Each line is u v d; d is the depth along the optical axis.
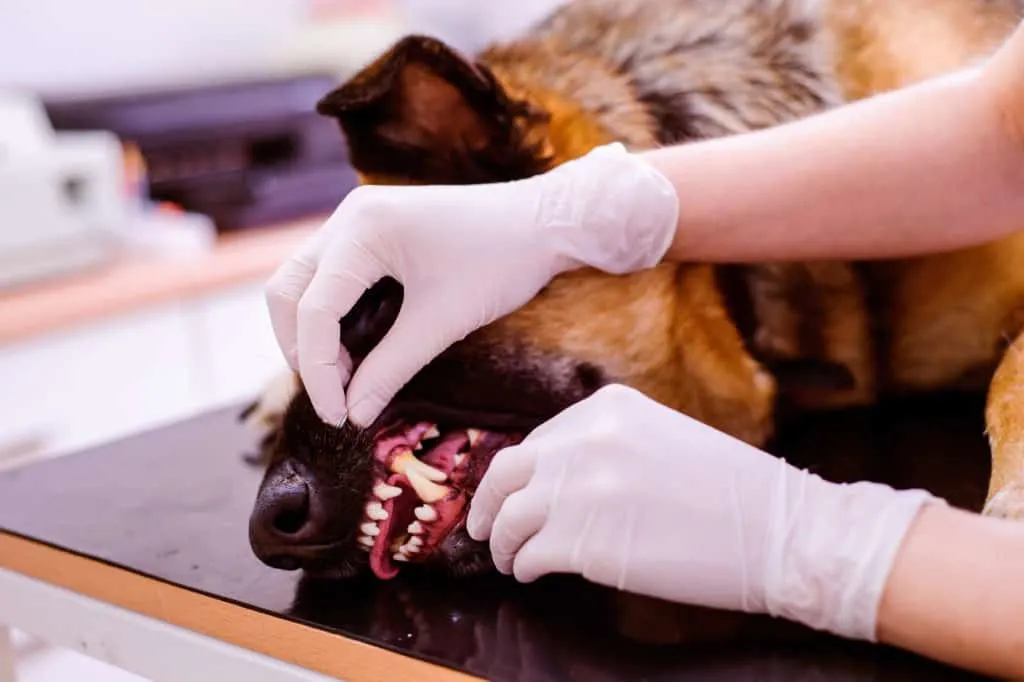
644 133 1.01
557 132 1.00
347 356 0.90
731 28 1.05
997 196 0.91
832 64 1.05
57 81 2.75
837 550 0.70
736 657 0.69
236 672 0.80
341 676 0.75
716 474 0.75
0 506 1.02
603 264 0.91
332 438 0.84
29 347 2.06
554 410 0.90
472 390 0.90
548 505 0.76
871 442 1.00
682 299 0.94
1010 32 1.07
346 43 3.17
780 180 0.92
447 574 0.83
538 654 0.70
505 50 1.06
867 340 1.04
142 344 2.25
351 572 0.82
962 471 0.93
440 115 0.96
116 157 2.32
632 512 0.74
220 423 1.23
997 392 0.91
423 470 0.83
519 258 0.90
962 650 0.64
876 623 0.68
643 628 0.73
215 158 2.71
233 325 2.42
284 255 2.48
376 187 0.92
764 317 0.99
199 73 3.06
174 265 2.39
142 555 0.89
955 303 1.03
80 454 1.16
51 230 2.21
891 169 0.91
